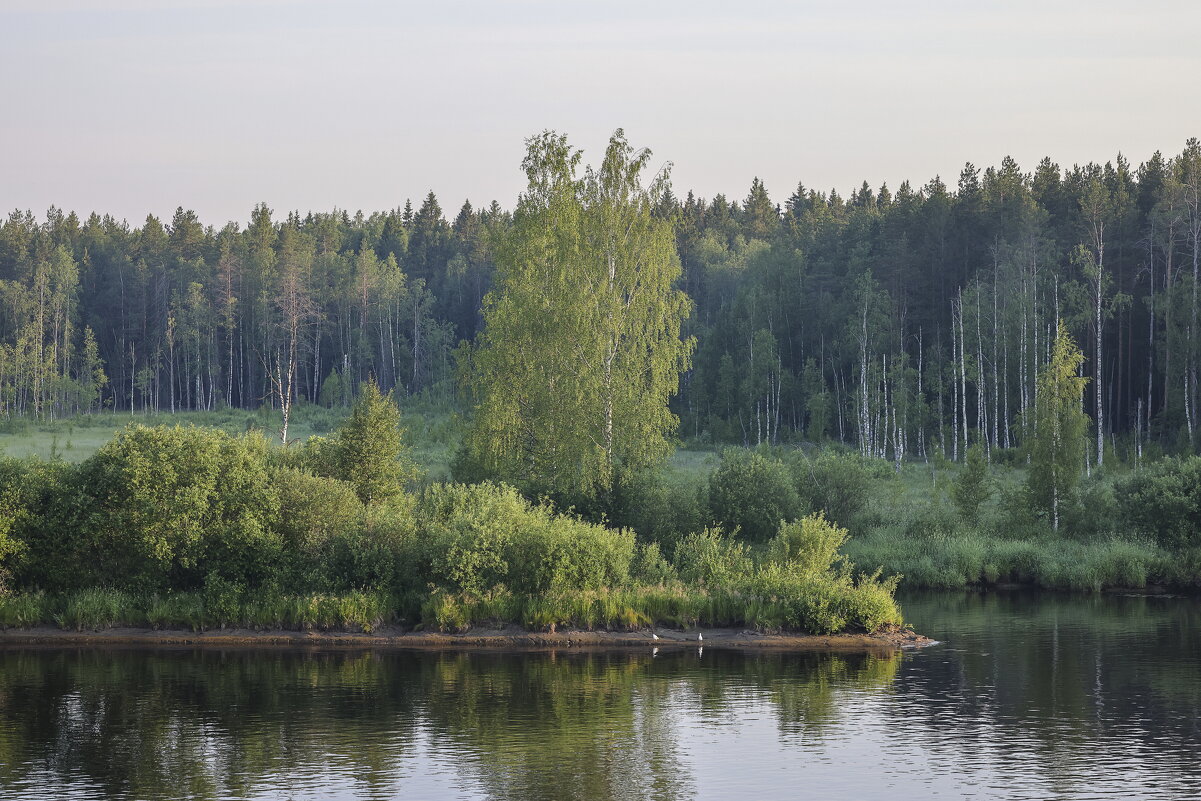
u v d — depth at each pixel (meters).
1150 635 39.66
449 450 68.88
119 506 40.38
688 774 23.53
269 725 27.44
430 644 38.25
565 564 40.00
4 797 21.97
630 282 58.00
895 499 64.44
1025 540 57.97
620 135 58.84
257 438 47.62
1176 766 23.98
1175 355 94.62
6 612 39.09
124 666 34.53
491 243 62.12
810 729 27.12
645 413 55.84
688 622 39.91
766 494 55.62
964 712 28.77
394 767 23.98
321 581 39.97
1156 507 55.38
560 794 22.25
